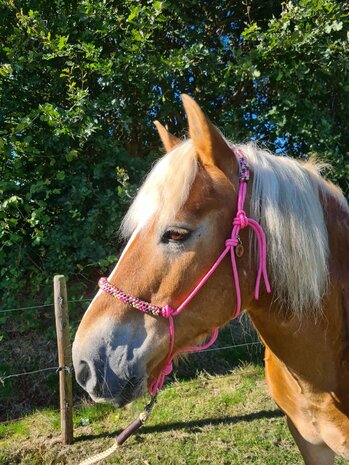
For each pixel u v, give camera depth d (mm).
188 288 1195
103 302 1236
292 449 2740
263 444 2803
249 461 2648
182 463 2666
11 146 3596
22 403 3451
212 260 1203
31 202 3820
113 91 3834
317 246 1255
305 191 1294
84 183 3709
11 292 3838
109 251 3812
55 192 3594
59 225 3789
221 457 2699
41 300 4223
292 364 1429
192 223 1176
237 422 3059
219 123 4195
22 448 2891
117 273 1252
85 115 3514
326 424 1510
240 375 3686
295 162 1398
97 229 3875
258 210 1245
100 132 3848
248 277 1256
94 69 3578
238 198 1231
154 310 1189
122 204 3740
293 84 3811
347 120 4184
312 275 1249
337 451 1525
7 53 3697
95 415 3236
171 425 3068
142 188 1316
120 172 3477
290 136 4082
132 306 1209
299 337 1357
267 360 1793
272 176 1272
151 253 1209
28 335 4023
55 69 3934
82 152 3932
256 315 1402
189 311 1214
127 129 3838
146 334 1200
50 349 3875
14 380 3594
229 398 3354
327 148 3768
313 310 1322
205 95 4109
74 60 3854
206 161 1244
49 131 3783
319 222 1290
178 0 3971
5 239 3824
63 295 2898
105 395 1173
